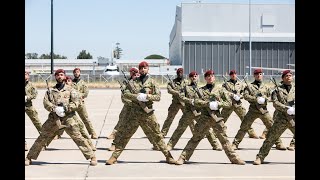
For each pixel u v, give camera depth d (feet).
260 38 270.67
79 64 375.66
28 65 368.68
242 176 30.27
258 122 69.87
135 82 33.99
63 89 33.17
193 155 39.65
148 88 33.83
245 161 36.68
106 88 189.37
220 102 33.91
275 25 270.87
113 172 31.83
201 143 47.73
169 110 47.93
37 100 119.65
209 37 272.72
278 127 34.35
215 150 42.52
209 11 273.13
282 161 36.63
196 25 274.98
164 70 291.58
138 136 53.62
